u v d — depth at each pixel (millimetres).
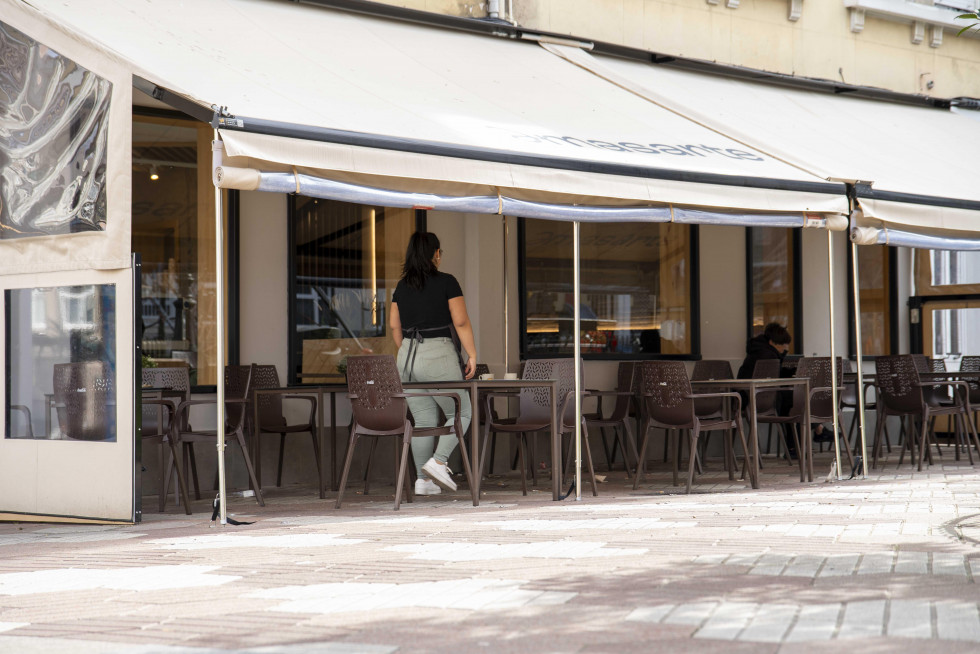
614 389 11422
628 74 10086
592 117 8055
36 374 6949
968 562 4500
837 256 13453
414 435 7215
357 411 7219
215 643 3301
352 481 9633
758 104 10516
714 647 3119
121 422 6531
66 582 4453
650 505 7016
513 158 6492
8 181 7117
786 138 9281
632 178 6922
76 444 6738
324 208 9820
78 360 6742
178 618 3686
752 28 11922
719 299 12406
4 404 7082
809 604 3695
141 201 8930
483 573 4387
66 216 6781
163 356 8984
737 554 4762
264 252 9445
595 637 3254
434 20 9531
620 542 5203
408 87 7441
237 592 4125
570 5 10492
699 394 8305
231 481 9070
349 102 6672
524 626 3414
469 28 9766
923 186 8594
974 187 9195
